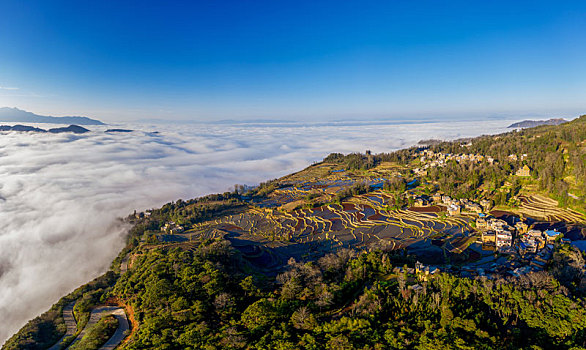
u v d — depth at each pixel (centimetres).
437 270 11438
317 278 11688
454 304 9044
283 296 10694
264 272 15638
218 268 12538
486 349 7469
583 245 15688
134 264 15950
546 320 8312
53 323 11956
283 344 7894
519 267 12662
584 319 8088
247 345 8288
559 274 10906
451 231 19462
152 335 9181
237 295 11094
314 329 8656
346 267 12762
